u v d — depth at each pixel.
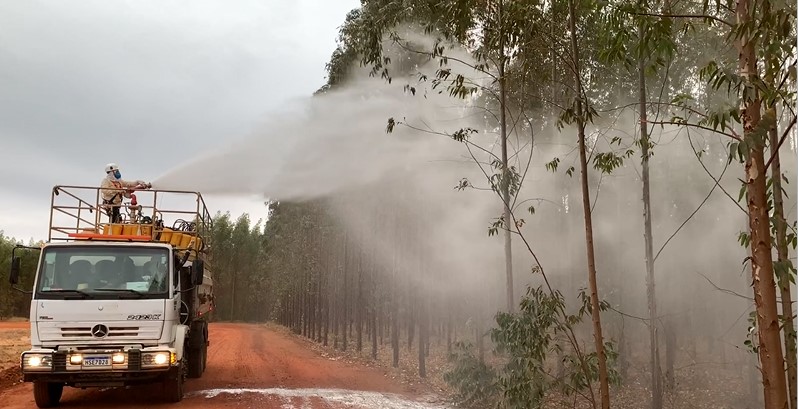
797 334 3.19
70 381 9.76
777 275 4.41
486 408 9.52
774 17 4.03
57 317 9.82
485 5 9.08
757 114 4.02
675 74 9.98
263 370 15.92
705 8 5.16
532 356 7.66
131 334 10.03
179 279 11.06
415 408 10.22
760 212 3.88
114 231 11.57
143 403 10.62
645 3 5.14
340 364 18.06
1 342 24.72
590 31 8.82
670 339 11.35
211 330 41.84
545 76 9.73
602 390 6.08
